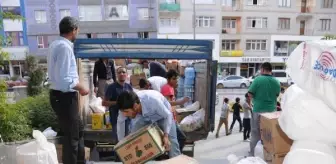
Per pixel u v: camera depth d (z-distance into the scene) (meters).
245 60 28.89
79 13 25.83
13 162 2.51
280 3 29.25
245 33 29.05
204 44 4.55
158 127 2.84
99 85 6.25
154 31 26.47
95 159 4.46
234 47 29.52
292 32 29.66
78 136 2.93
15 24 25.53
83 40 4.40
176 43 4.51
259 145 3.64
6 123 3.26
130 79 6.68
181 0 27.12
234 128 9.05
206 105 4.65
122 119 3.47
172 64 7.48
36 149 2.46
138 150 2.51
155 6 26.06
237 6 28.75
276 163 2.53
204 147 6.36
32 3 25.52
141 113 2.86
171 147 3.30
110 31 26.16
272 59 29.42
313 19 29.81
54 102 2.79
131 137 2.56
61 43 2.70
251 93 4.34
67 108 2.78
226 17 28.89
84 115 4.78
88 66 5.63
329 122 1.79
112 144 4.66
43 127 4.36
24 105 4.50
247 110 7.11
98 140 4.57
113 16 26.05
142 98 2.86
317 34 29.98
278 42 29.61
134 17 26.08
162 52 4.64
